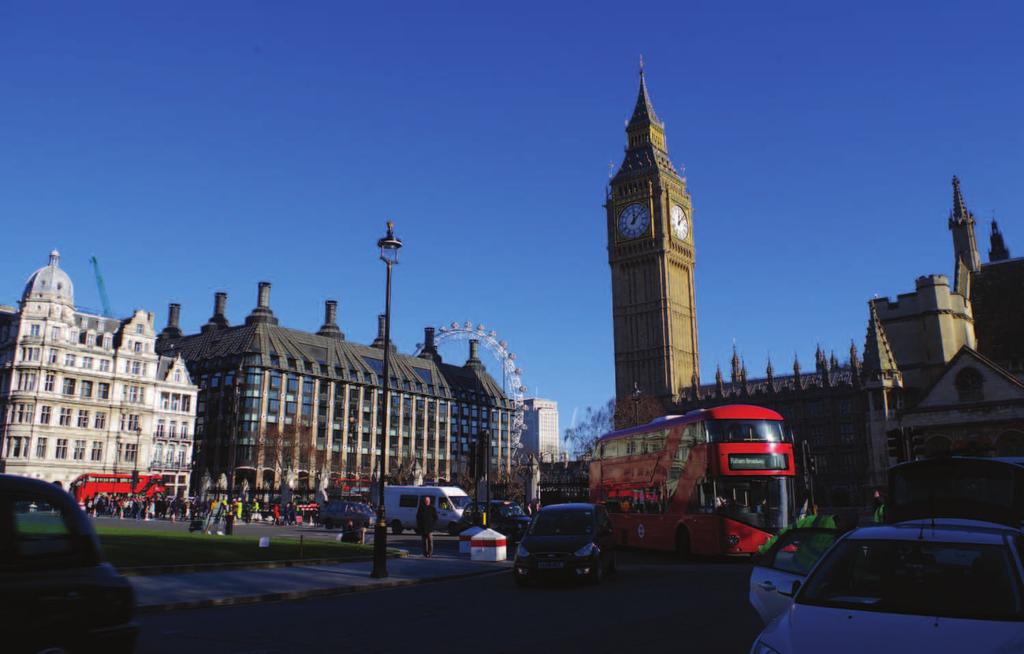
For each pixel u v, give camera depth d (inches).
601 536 884.0
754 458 1129.4
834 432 5167.3
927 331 2775.6
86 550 309.6
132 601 321.4
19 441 3604.8
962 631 245.9
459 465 6535.4
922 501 566.6
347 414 5590.6
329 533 1962.4
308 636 533.3
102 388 3949.3
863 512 2332.7
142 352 4158.5
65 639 288.8
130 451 4010.8
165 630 558.3
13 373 3651.6
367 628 567.2
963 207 3481.8
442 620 604.4
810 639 256.4
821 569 305.1
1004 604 260.8
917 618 257.8
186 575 879.1
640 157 6722.4
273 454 4667.8
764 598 438.3
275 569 973.8
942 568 285.3
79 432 3799.2
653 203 6456.7
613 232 6633.9
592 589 806.5
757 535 1093.8
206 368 5137.8
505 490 4665.4
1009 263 3129.9
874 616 262.5
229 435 4581.7
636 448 1445.6
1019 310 2940.5
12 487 293.9
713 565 1092.5
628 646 486.0
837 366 5708.7
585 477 4350.4
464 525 2031.3
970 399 2078.0
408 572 976.9
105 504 3041.3
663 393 6087.6
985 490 546.6
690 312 6599.4
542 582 876.0
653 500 1338.6
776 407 5457.7
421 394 6304.1
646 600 709.9
